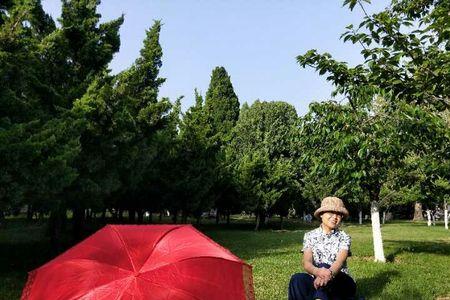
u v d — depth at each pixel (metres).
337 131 10.93
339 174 13.89
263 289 10.37
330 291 5.87
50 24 17.31
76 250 4.38
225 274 4.26
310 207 50.84
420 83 8.10
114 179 17.12
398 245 23.62
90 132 15.60
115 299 3.77
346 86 10.13
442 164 10.84
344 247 6.09
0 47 11.69
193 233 4.71
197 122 32.81
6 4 13.06
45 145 11.24
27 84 14.23
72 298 3.84
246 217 69.38
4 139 10.52
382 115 10.75
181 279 4.01
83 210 21.80
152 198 32.28
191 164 31.45
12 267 14.91
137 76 19.31
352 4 7.96
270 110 49.22
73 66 16.86
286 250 20.50
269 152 46.28
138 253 4.20
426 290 10.68
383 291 10.29
